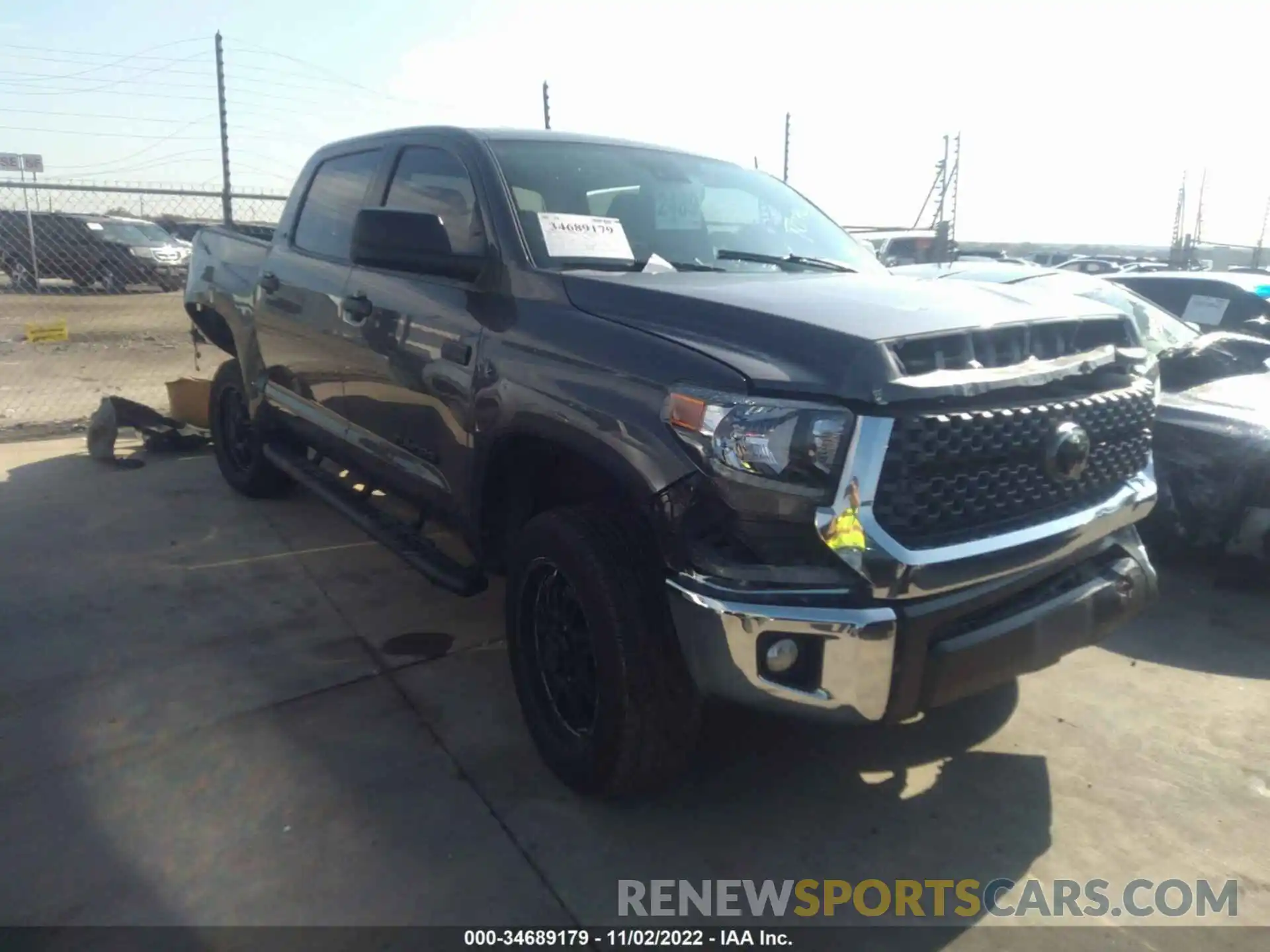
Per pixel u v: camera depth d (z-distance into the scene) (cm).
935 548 242
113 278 1762
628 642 262
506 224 327
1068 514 275
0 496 579
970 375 245
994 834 285
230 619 416
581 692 291
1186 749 330
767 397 238
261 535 521
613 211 354
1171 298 770
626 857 271
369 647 393
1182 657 396
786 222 396
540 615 304
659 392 256
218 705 344
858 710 240
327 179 457
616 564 266
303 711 342
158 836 273
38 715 334
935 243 1562
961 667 249
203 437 700
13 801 287
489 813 287
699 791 302
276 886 254
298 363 450
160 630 404
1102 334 294
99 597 434
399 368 362
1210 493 453
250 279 497
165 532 521
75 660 374
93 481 617
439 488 351
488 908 249
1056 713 353
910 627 239
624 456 263
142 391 952
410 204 384
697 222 369
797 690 241
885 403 232
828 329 244
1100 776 314
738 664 242
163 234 1864
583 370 278
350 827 279
